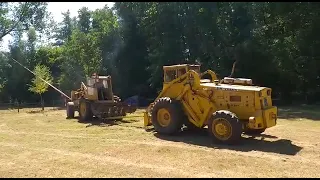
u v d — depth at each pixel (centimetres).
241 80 1253
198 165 859
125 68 3612
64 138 1257
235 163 877
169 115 1273
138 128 1459
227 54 2945
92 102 1758
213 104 1202
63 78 3616
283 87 2925
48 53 4212
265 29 2839
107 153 1001
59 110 2633
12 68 3991
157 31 3303
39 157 967
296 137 1226
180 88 1297
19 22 4281
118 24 3738
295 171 805
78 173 799
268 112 1122
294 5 2655
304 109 2291
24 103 3716
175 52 3206
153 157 947
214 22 3100
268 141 1156
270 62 2761
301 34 2606
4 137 1302
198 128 1378
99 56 3644
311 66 2627
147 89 3544
